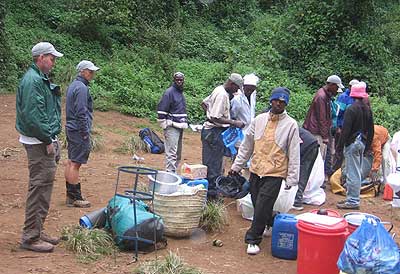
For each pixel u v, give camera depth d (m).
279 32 23.50
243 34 25.05
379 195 9.62
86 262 5.73
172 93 8.89
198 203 6.76
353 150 8.42
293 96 19.53
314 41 22.70
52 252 5.95
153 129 15.26
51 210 7.39
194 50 22.91
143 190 8.04
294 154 6.20
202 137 8.15
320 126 9.39
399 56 24.81
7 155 10.67
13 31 19.38
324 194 8.92
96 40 21.09
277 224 6.32
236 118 8.44
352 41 22.22
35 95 5.56
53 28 21.20
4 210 7.30
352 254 4.89
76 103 7.36
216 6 26.66
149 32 22.28
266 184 6.29
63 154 10.94
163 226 6.33
